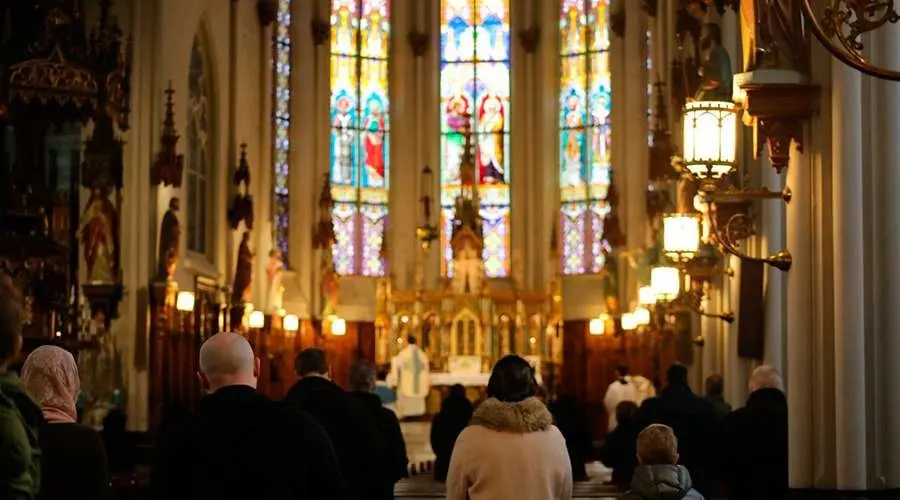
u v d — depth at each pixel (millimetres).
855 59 7832
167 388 27156
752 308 16625
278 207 40094
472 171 40594
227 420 7156
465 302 39844
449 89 42812
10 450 5289
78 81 21484
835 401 10891
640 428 14250
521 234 42094
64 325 21609
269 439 7156
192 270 30516
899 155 10820
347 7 42312
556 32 42250
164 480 7168
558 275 40469
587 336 40094
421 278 41094
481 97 42750
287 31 40844
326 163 41406
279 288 37250
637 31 39938
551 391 39281
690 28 21828
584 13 41875
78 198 25547
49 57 21312
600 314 40000
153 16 27969
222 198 33906
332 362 40406
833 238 10906
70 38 21500
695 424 13945
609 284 38375
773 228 16344
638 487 8805
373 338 41281
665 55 33719
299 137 40844
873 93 10852
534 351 40250
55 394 7391
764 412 12133
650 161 29656
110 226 24453
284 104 40562
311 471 7227
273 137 39656
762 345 16594
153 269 27250
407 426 34969
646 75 39500
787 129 11078
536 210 42094
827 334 11008
